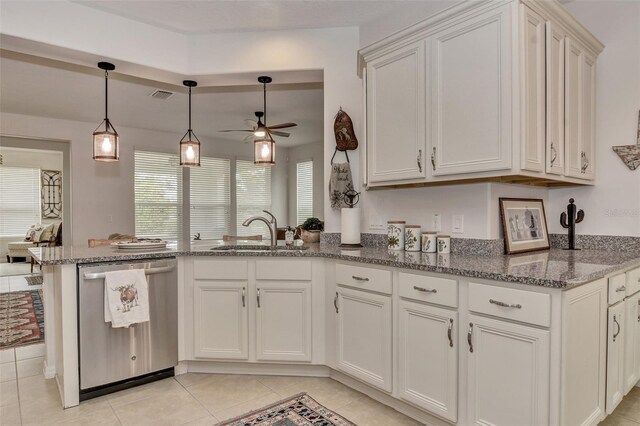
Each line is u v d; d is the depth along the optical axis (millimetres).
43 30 2648
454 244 2561
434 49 2352
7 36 2555
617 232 2625
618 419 2129
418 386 2072
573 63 2436
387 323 2232
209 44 3275
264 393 2504
